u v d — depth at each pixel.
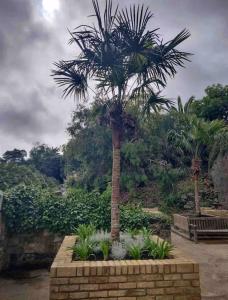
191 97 17.81
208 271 5.33
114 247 3.72
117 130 4.63
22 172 12.71
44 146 33.81
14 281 4.66
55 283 2.85
